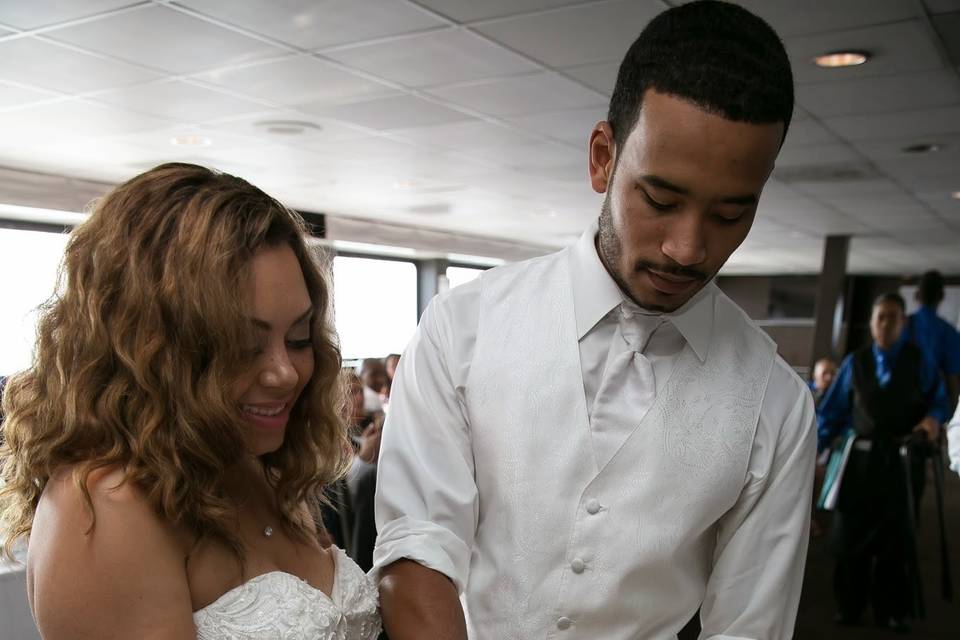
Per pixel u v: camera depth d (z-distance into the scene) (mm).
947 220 8008
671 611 990
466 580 966
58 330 770
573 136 4613
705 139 715
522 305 1027
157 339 733
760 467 982
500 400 985
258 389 812
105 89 3607
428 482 971
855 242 10180
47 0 2525
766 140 726
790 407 1009
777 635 982
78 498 708
